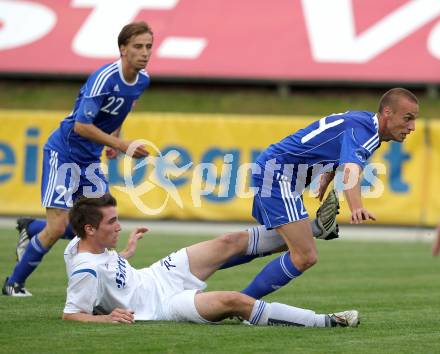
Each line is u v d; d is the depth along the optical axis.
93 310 24.16
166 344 20.42
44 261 38.81
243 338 21.22
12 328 22.34
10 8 77.69
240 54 74.06
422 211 55.59
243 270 37.34
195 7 76.69
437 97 73.88
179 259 24.20
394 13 74.38
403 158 55.66
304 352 19.78
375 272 37.69
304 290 32.03
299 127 56.59
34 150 57.84
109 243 23.39
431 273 37.53
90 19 76.69
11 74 75.00
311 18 75.00
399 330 23.16
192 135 57.22
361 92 76.06
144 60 27.73
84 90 27.83
